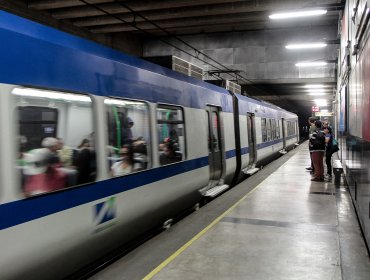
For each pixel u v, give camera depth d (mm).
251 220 6484
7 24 3457
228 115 10227
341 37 13734
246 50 21891
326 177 11438
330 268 4402
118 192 4762
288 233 5734
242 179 12438
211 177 8742
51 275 3893
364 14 5121
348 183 9266
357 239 5500
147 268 4570
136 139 5316
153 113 5867
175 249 5215
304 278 4137
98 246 4516
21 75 3467
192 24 17297
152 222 5961
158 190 5832
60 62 3957
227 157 9812
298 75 21625
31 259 3471
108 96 4707
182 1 13867
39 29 3850
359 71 5926
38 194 3537
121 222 4855
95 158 4367
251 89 28406
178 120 6840
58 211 3760
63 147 3904
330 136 11625
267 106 17141
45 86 3725
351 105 7988
